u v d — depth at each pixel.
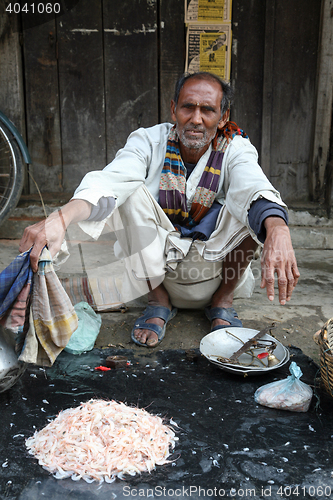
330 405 1.69
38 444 1.42
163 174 2.10
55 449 1.39
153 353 2.06
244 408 1.66
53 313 1.55
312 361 1.97
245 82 4.00
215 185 2.08
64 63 3.99
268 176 4.12
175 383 1.82
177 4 3.85
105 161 4.18
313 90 3.97
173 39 3.92
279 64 3.93
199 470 1.35
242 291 2.47
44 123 4.10
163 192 2.09
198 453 1.42
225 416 1.61
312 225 3.90
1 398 1.69
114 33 3.92
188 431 1.52
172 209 2.11
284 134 4.06
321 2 3.76
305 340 2.21
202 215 2.13
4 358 1.57
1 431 1.50
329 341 1.60
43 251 1.48
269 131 4.02
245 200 1.81
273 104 4.00
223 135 2.15
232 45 3.93
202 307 2.42
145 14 3.88
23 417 1.58
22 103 4.01
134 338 2.13
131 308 2.54
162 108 4.05
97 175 1.80
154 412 1.62
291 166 4.12
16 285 1.46
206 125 1.96
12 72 3.90
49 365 1.63
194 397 1.72
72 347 2.03
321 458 1.41
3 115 3.43
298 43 3.89
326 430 1.54
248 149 2.10
